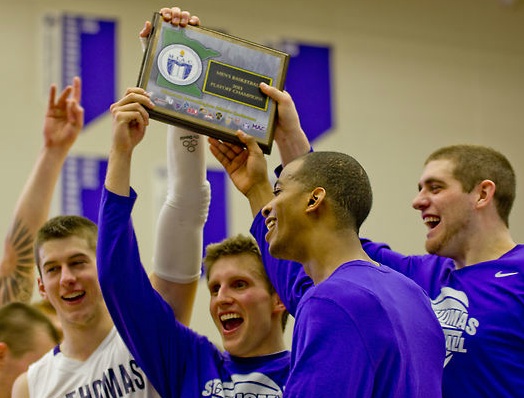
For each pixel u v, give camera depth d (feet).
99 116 20.94
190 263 9.57
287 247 7.30
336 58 23.73
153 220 21.03
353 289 6.61
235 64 8.61
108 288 8.46
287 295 8.64
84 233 9.70
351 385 6.22
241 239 9.43
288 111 8.74
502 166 9.36
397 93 24.16
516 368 8.29
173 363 8.93
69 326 9.52
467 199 9.20
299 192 7.27
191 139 9.53
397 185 23.44
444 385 8.44
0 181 20.16
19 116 20.61
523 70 25.63
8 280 12.72
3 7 20.95
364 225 22.85
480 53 25.31
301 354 6.41
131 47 21.59
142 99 8.27
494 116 25.02
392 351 6.46
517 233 24.23
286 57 8.77
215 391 8.71
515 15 25.79
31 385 9.50
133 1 21.86
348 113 23.50
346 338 6.35
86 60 21.20
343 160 7.43
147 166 21.25
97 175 20.49
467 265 9.20
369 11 24.45
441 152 9.53
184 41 8.46
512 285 8.65
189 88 8.43
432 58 24.79
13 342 10.99
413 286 7.23
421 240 23.31
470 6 25.54
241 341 9.04
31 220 12.72
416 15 24.93
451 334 8.57
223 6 22.89
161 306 8.92
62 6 21.27
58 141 12.85
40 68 20.89
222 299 9.11
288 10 23.56
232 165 9.29
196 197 9.53
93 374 9.32
